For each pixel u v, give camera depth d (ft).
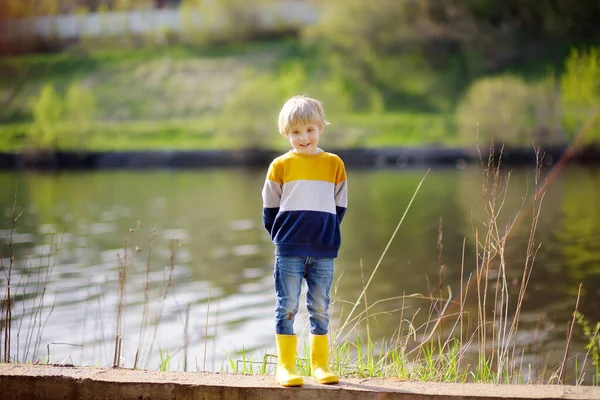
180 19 164.66
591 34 135.74
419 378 13.19
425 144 109.81
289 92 130.11
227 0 161.17
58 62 158.10
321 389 10.48
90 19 166.20
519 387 10.43
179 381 10.72
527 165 94.17
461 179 78.74
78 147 116.47
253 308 29.17
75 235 48.37
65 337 24.20
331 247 11.16
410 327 15.64
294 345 11.08
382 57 142.92
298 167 11.23
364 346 20.15
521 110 100.68
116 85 147.84
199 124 131.44
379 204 60.49
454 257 37.19
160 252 42.11
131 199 68.54
